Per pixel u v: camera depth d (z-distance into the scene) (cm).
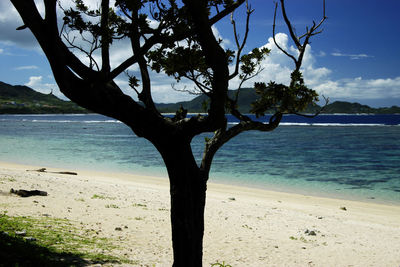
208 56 505
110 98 515
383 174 3198
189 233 580
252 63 630
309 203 2088
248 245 1227
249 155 4641
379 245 1302
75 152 4759
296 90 580
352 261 1112
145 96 581
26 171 2625
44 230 998
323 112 564
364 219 1725
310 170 3419
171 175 582
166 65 595
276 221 1600
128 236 1157
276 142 6544
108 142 6316
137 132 566
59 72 469
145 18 521
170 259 959
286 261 1080
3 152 4581
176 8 542
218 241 1255
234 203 1950
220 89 519
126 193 2019
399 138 7169
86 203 1591
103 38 502
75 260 754
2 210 1198
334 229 1517
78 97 497
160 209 1661
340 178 3003
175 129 560
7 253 671
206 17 486
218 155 4647
